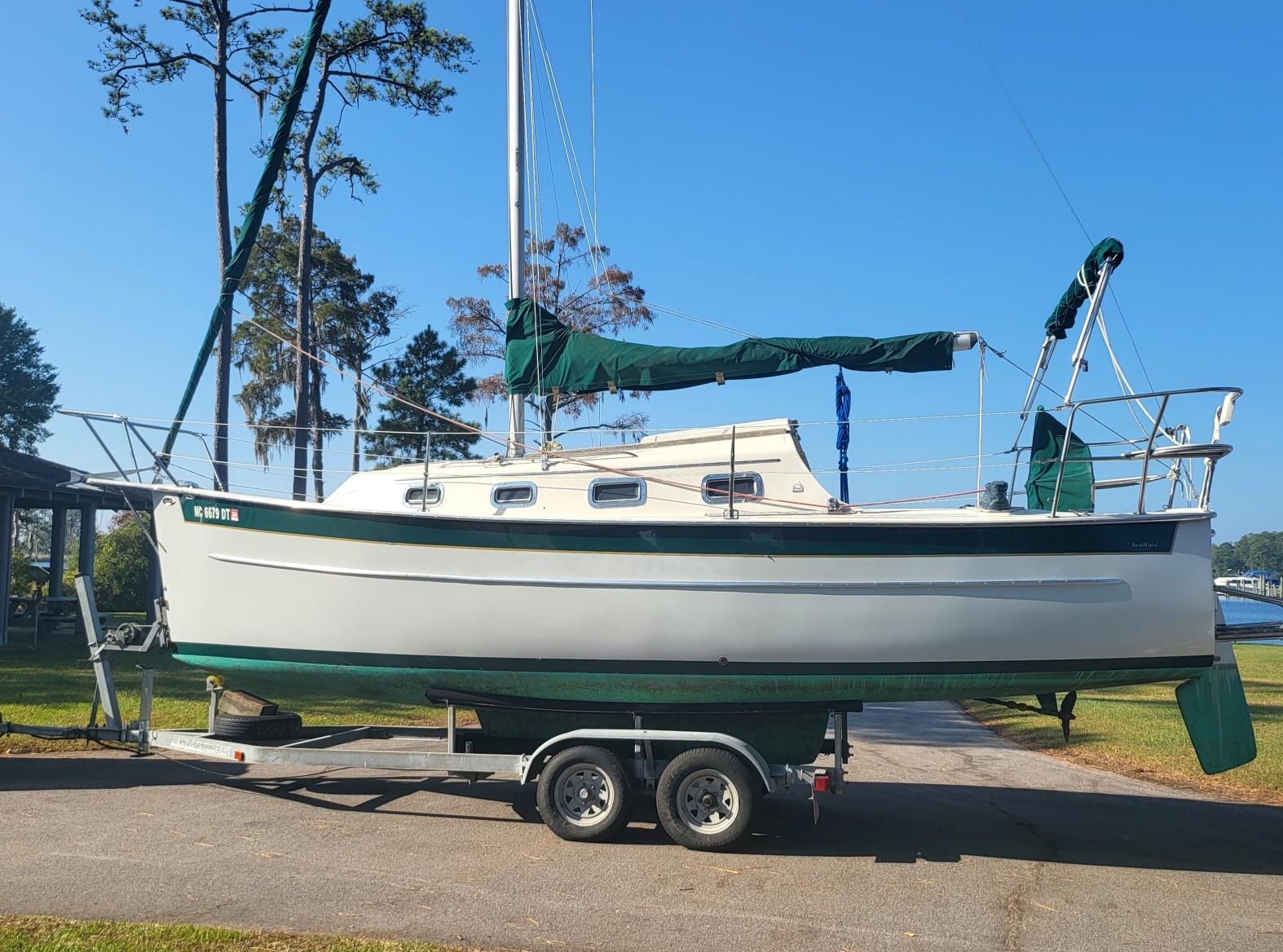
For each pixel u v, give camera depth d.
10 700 11.97
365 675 7.41
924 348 7.57
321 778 8.56
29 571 29.83
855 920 5.14
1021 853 6.64
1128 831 7.35
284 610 7.46
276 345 30.16
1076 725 13.38
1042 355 8.08
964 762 10.59
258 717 7.92
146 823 6.68
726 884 5.73
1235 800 8.66
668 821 6.46
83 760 8.99
